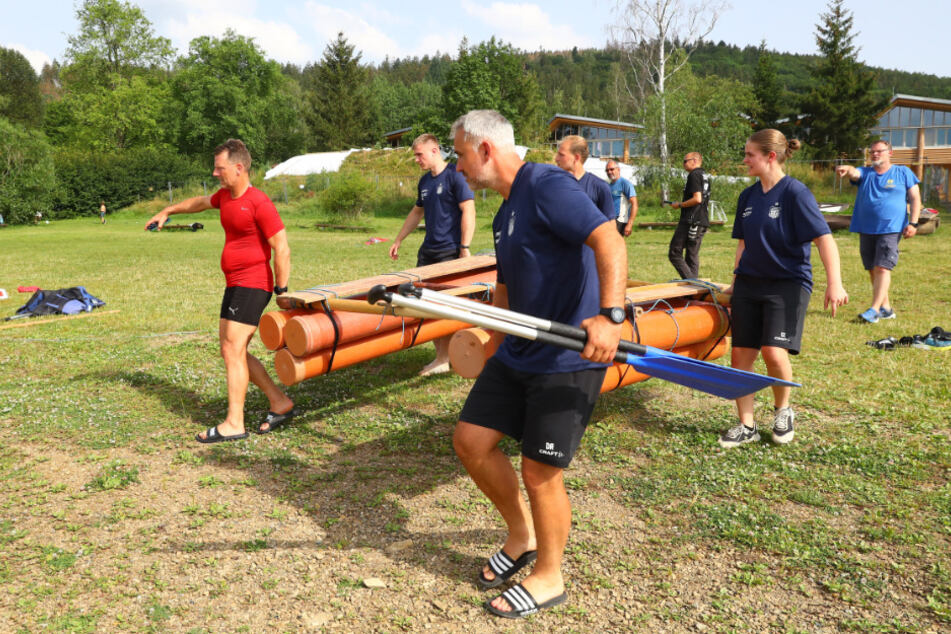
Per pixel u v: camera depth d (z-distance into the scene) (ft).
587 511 11.80
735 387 10.05
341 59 254.27
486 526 11.39
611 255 8.00
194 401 18.07
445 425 16.10
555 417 8.69
